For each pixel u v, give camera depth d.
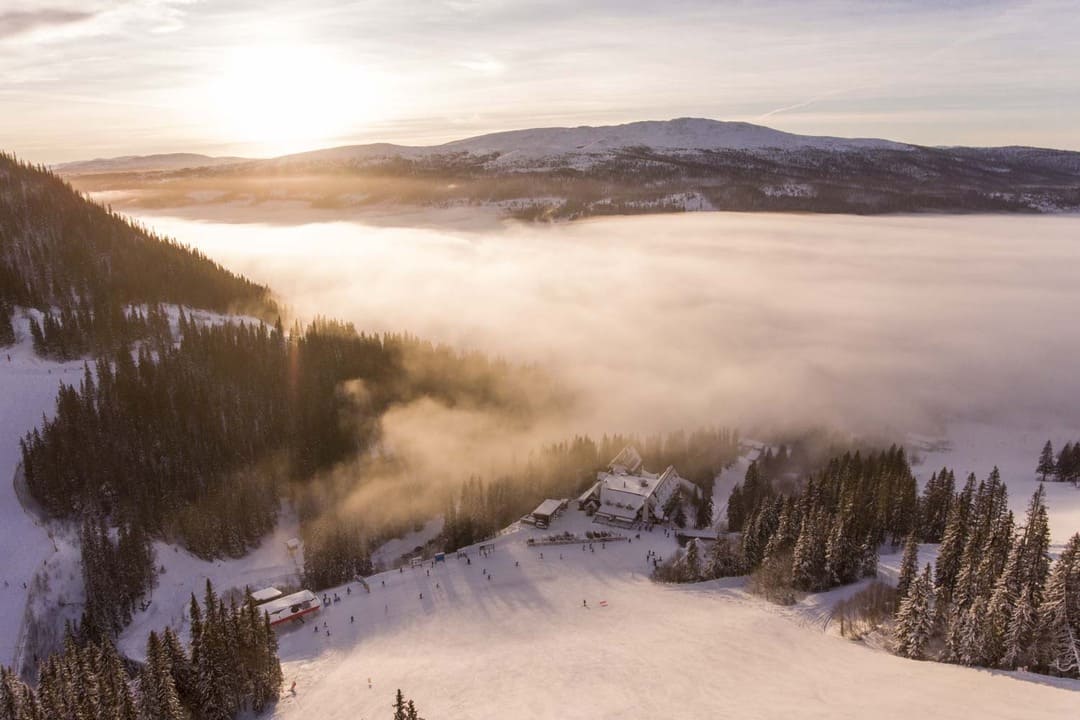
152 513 124.50
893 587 86.19
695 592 95.69
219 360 172.25
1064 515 116.62
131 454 134.12
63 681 61.97
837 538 91.81
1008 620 65.44
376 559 140.00
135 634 100.44
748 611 86.50
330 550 123.19
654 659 72.31
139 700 63.62
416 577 108.81
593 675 69.56
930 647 69.88
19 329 169.25
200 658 68.25
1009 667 63.78
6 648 87.69
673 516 139.38
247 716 70.00
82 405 136.88
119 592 103.44
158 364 160.38
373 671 77.19
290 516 147.12
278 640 91.38
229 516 131.62
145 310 199.25
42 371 154.88
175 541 125.25
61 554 106.62
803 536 92.75
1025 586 64.94
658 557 113.12
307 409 165.38
